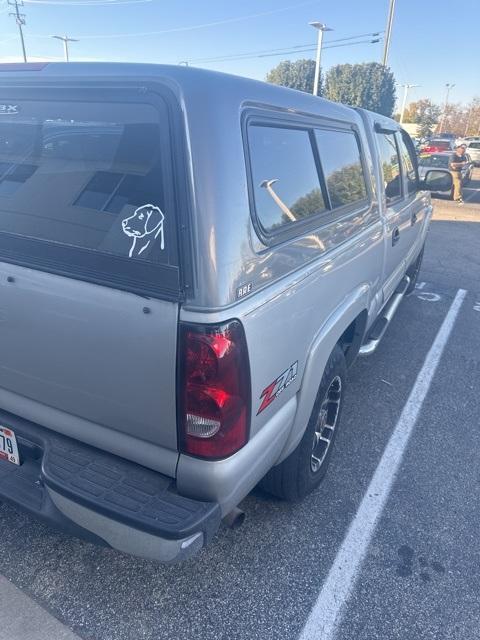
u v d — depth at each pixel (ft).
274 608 7.38
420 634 7.11
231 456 5.93
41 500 6.54
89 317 5.83
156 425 5.91
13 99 6.53
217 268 5.31
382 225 11.48
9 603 7.21
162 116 5.48
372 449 11.18
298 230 7.13
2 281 6.39
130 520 5.65
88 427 6.53
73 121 6.15
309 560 8.20
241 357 5.62
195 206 5.28
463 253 31.09
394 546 8.55
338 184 9.03
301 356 7.33
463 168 57.36
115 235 5.70
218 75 5.88
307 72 161.99
